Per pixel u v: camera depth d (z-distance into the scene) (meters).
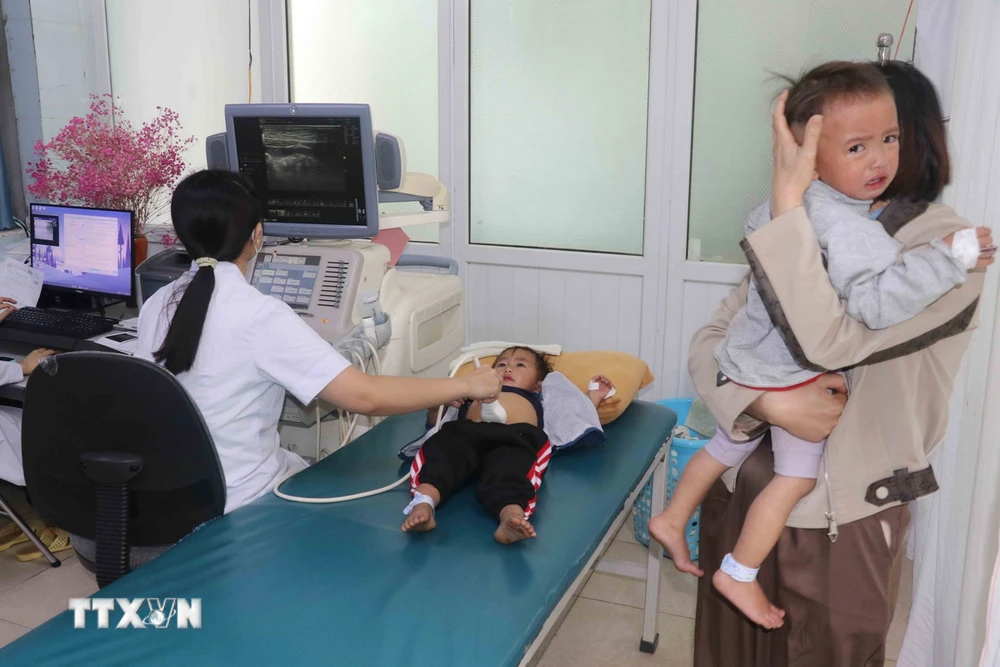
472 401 2.00
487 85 3.33
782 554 1.23
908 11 2.63
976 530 1.26
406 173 2.41
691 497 1.40
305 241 2.35
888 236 1.01
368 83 3.53
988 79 1.60
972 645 1.27
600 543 1.58
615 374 2.24
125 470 1.50
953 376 1.13
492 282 3.48
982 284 1.02
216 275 1.69
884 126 1.00
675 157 3.07
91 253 2.78
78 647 1.20
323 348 1.66
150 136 3.11
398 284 2.49
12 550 2.66
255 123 2.14
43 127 3.36
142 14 3.61
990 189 1.47
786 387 1.14
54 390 1.49
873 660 1.21
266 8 3.54
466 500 1.69
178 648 1.19
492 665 1.16
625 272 3.24
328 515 1.60
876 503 1.14
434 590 1.34
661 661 2.20
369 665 1.16
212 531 1.54
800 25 2.86
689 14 2.95
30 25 3.26
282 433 2.23
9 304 2.61
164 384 1.45
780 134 1.06
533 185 3.36
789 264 1.01
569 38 3.18
